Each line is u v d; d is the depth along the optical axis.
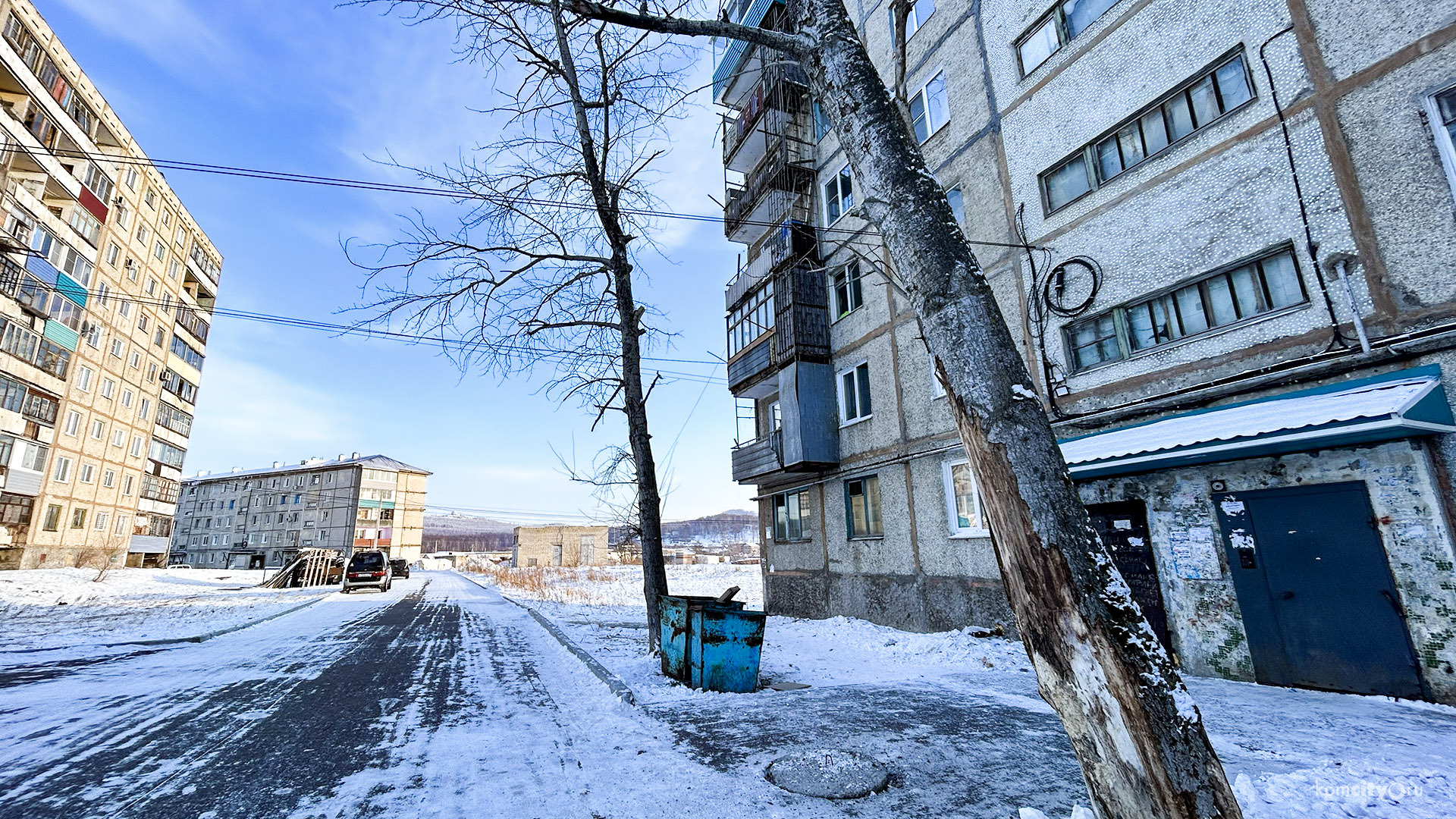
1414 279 5.70
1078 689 2.13
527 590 25.28
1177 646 7.15
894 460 12.07
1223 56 7.46
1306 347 6.42
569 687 6.47
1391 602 5.50
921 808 3.15
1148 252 8.05
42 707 5.29
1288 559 6.21
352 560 25.91
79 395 31.86
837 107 3.22
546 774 3.70
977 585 10.05
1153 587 7.52
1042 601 2.23
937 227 2.75
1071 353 9.09
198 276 44.25
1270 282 6.87
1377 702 5.35
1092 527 2.28
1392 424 4.95
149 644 9.29
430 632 11.44
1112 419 8.29
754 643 6.24
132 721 4.85
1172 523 7.27
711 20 3.63
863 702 5.58
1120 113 8.62
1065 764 3.83
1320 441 5.72
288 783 3.52
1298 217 6.58
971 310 2.57
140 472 38.03
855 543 13.20
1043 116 9.80
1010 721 4.87
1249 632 6.45
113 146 32.44
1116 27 8.79
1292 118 6.71
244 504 94.06
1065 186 9.42
